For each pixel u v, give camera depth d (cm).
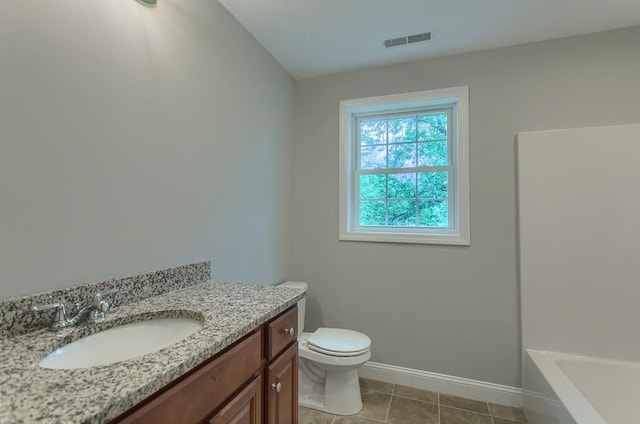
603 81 194
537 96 205
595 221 190
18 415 52
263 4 173
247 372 103
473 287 216
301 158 261
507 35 199
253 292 136
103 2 112
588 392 180
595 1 167
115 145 116
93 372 67
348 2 171
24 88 89
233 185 184
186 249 149
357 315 244
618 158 188
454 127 233
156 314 110
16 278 87
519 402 203
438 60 227
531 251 200
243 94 194
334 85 254
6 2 85
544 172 199
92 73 108
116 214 116
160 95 135
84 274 105
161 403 69
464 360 217
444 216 236
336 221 251
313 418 190
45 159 94
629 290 184
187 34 150
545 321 197
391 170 250
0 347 79
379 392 219
